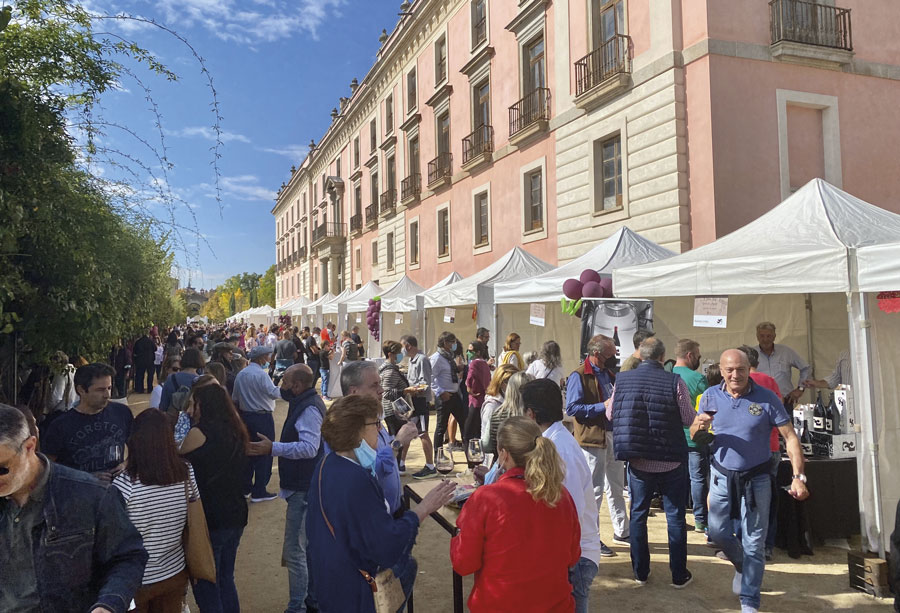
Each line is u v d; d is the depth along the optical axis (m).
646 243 9.11
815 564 4.64
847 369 5.92
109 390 3.46
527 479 2.29
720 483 3.87
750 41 10.43
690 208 10.54
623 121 12.05
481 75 18.19
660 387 4.08
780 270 4.98
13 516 1.67
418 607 4.02
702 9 10.27
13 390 4.44
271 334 20.36
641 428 4.07
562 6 14.25
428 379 7.79
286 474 3.67
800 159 10.91
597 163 13.15
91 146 4.29
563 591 2.30
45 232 4.16
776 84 10.57
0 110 3.74
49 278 4.45
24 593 1.67
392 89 26.33
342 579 2.22
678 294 6.09
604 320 6.86
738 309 8.25
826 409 5.50
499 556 2.24
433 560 4.90
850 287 4.38
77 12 3.85
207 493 3.11
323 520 2.29
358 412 2.42
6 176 3.77
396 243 25.84
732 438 3.80
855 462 4.99
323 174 40.84
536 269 11.66
